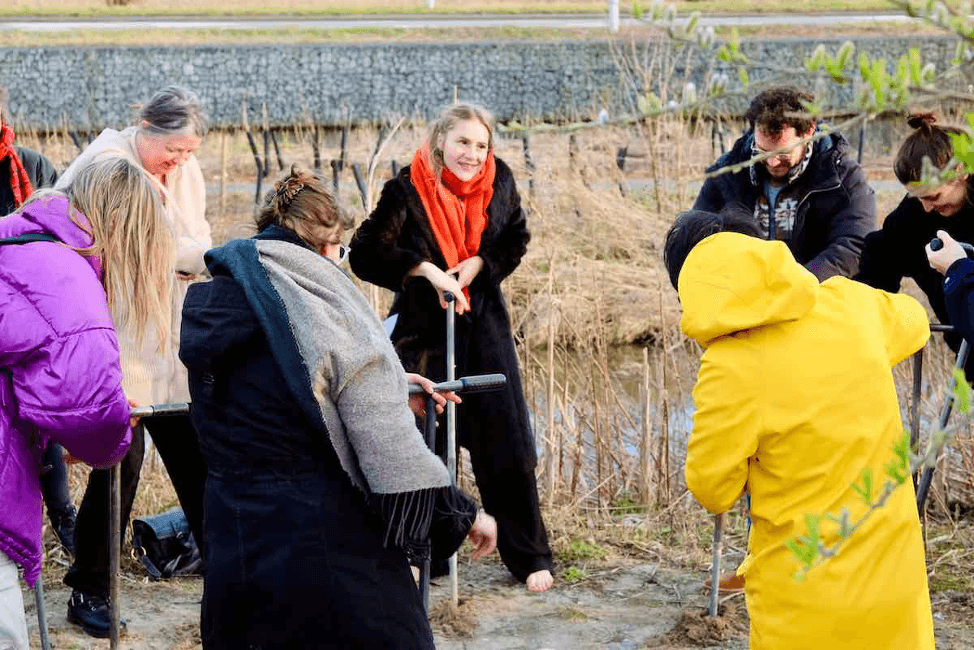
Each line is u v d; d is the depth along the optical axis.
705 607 3.63
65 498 3.79
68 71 21.55
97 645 3.36
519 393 3.75
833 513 2.40
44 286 2.38
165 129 3.36
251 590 2.24
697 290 2.46
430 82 22.45
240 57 21.95
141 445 3.37
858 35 20.33
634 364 6.20
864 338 2.45
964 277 2.58
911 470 1.49
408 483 2.22
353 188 10.91
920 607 2.45
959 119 3.57
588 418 4.88
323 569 2.22
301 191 2.37
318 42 22.50
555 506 4.49
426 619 2.36
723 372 2.44
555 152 9.45
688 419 5.08
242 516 2.26
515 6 26.06
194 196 3.69
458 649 3.39
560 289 6.50
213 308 2.27
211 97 21.98
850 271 3.53
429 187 3.58
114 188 2.81
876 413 2.42
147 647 3.36
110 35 22.45
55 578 3.81
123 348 3.14
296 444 2.25
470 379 2.86
